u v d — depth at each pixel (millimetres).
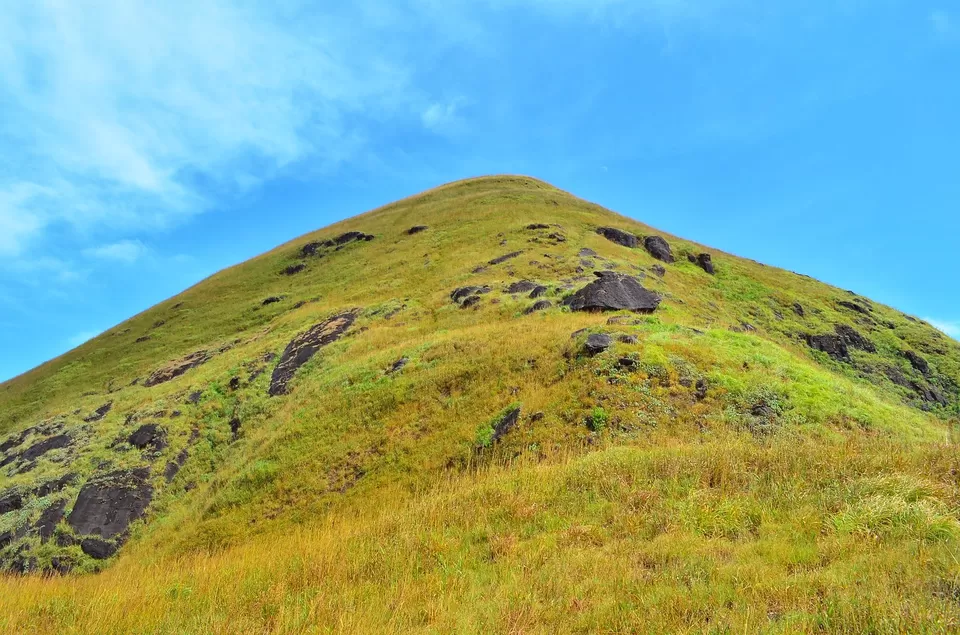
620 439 16078
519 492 11680
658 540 8305
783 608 5676
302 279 68375
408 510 12609
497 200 77250
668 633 5543
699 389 18750
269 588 9016
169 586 10703
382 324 40125
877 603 5254
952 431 19328
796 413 17609
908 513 7602
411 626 6867
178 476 28953
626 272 44781
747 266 66312
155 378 47875
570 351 22078
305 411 27656
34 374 68750
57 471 30469
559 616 6453
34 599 11461
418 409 23219
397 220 81500
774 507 8945
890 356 50250
